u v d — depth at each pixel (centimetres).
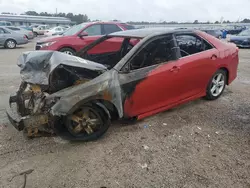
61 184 254
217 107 460
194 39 430
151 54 373
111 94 329
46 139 342
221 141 337
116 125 386
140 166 283
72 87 319
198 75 427
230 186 249
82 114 333
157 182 256
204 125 386
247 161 291
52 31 3050
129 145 328
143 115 375
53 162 291
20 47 1756
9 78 700
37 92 318
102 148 321
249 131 366
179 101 416
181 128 376
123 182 256
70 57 338
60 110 304
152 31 399
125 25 970
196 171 273
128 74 343
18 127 306
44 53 334
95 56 473
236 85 619
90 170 276
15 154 306
